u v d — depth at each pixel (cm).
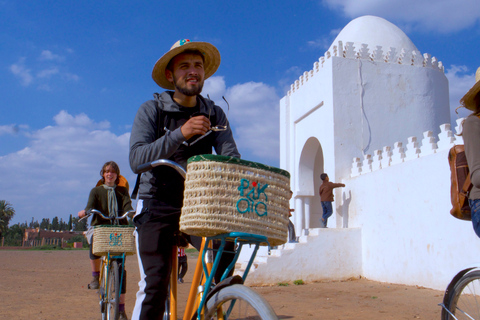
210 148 317
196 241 279
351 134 1317
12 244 6081
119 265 462
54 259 1962
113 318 439
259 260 1114
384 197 1076
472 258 812
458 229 847
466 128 295
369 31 1580
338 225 1245
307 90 1501
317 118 1434
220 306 230
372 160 1185
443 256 880
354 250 1138
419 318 617
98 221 544
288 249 1084
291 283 1062
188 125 255
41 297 763
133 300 745
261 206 216
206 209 208
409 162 996
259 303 196
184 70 303
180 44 299
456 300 307
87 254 2638
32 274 1184
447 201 878
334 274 1109
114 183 553
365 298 813
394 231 1030
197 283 259
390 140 1344
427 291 875
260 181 217
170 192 279
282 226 224
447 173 883
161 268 267
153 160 263
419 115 1387
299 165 1557
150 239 272
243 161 214
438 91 1436
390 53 1401
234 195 211
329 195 1233
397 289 918
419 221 952
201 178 211
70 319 574
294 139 1608
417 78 1406
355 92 1342
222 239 220
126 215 514
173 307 279
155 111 300
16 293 805
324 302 769
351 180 1224
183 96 310
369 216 1129
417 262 951
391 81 1377
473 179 282
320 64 1416
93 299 748
